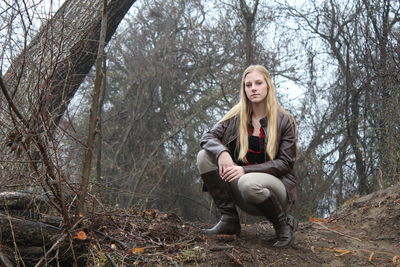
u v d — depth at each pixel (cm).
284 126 351
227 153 343
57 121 340
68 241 308
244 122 355
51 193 313
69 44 345
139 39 1841
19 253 285
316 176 1362
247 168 339
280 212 353
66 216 293
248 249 351
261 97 350
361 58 1170
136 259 320
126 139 1903
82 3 464
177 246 345
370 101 1141
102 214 349
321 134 1379
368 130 1165
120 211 404
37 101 278
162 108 1895
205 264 323
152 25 1838
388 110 996
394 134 967
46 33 292
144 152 1878
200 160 359
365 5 1140
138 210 426
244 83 357
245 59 1478
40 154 278
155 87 1911
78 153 319
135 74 1852
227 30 1595
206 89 1739
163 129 1892
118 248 333
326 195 1347
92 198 353
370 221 448
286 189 350
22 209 314
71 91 378
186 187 1862
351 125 1272
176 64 1841
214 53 1642
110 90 1947
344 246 391
